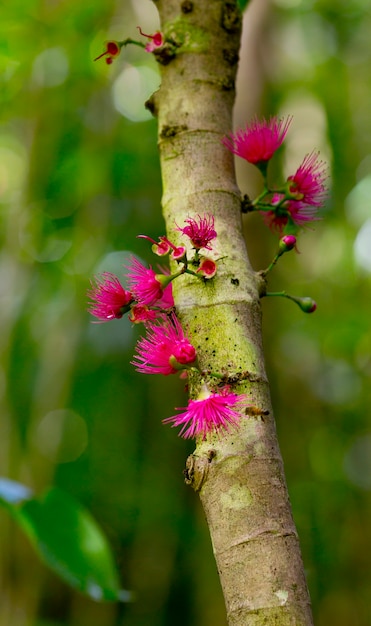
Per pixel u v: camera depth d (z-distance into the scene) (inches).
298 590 47.3
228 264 55.3
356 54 297.1
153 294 56.6
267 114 246.4
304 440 301.3
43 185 251.9
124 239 280.8
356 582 291.1
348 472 313.3
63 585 281.9
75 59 223.0
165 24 66.6
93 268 259.6
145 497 302.0
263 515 48.7
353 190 288.0
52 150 251.8
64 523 82.0
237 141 63.0
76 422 301.7
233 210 59.3
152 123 268.5
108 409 303.1
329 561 294.8
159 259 279.9
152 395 306.7
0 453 224.2
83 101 250.7
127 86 263.3
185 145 61.3
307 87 295.0
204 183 59.6
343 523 303.0
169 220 59.9
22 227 255.1
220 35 65.5
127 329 287.1
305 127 288.7
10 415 228.7
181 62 64.4
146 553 300.7
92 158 252.8
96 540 82.3
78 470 302.5
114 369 296.5
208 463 50.2
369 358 311.1
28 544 221.5
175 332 54.6
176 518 302.5
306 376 306.8
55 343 251.0
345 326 297.4
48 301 260.4
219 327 53.4
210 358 52.9
